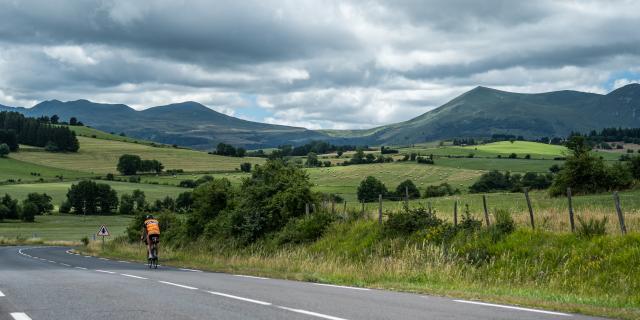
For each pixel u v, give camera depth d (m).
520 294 13.60
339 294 12.62
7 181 157.62
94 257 37.09
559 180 53.38
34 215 126.81
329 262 21.77
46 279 16.41
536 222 22.83
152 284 14.82
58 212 138.50
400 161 181.88
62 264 27.31
